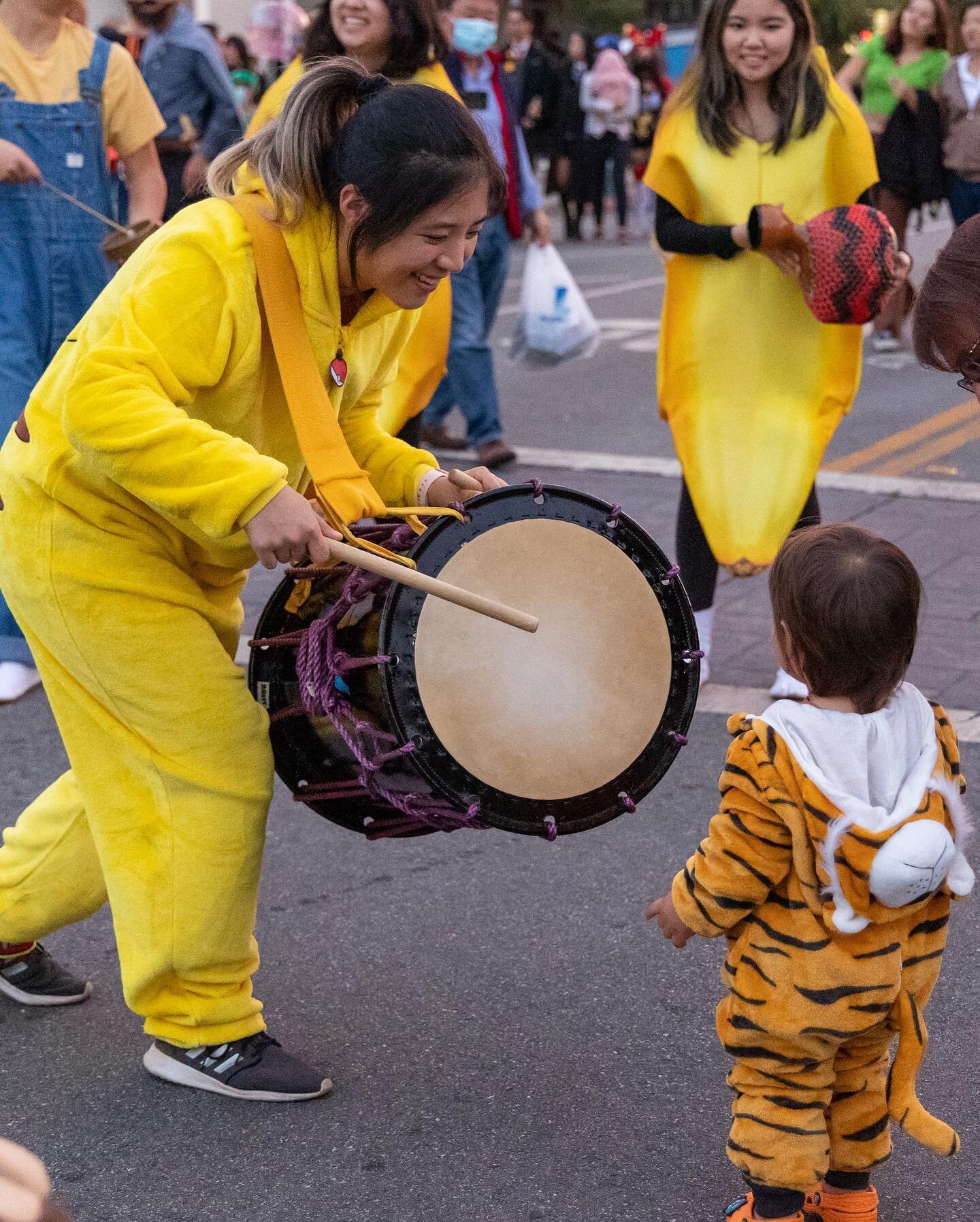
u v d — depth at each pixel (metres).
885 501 6.85
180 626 2.67
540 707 2.57
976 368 2.21
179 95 6.52
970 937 3.43
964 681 4.88
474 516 2.60
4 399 4.91
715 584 5.00
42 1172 1.03
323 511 2.56
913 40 8.87
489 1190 2.64
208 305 2.44
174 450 2.40
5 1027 3.18
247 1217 2.59
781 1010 2.28
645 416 8.66
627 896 3.68
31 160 4.90
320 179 2.47
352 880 3.80
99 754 2.75
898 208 9.07
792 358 4.68
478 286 7.30
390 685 2.49
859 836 2.18
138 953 2.79
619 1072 2.98
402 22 4.62
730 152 4.60
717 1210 2.58
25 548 2.66
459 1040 3.10
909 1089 2.33
